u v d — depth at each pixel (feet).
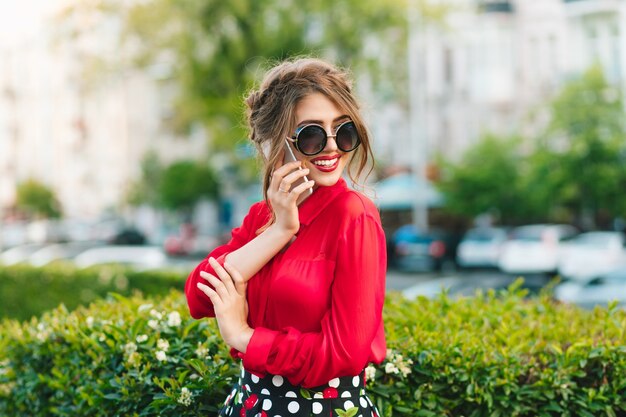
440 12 64.75
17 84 156.76
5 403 11.62
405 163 97.50
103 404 9.61
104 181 138.72
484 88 97.50
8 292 32.27
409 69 70.28
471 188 81.82
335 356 6.13
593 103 73.56
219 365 8.89
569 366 8.82
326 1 55.62
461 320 11.05
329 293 6.39
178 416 8.75
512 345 9.53
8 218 151.64
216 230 105.60
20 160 156.76
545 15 93.56
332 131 6.68
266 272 6.70
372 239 6.39
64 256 91.81
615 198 73.72
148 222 130.72
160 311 10.75
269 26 54.39
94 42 59.16
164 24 55.62
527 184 78.33
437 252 73.46
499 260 69.67
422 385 8.91
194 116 59.16
